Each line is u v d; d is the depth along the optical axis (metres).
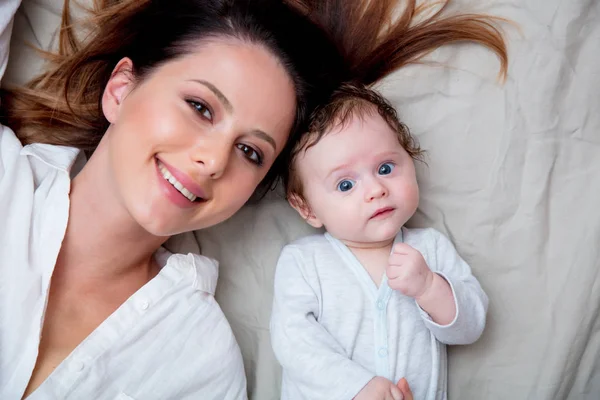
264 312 1.08
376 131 0.94
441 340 0.97
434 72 1.06
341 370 0.90
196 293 0.99
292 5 1.05
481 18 1.05
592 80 1.03
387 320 0.96
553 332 1.04
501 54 1.04
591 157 1.05
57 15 1.06
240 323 1.09
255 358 1.08
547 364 1.03
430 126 1.07
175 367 0.94
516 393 1.04
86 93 1.06
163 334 0.94
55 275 0.92
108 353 0.88
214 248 1.10
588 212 1.04
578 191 1.05
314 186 0.97
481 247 1.06
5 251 0.87
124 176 0.84
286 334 0.95
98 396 0.87
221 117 0.84
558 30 1.03
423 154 1.07
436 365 0.97
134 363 0.91
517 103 1.05
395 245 0.93
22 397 0.83
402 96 1.07
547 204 1.05
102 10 1.04
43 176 0.97
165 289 0.96
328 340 0.94
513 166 1.05
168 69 0.86
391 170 0.95
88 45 1.03
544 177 1.05
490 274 1.06
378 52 1.07
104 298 0.94
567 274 1.04
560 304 1.04
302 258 1.02
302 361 0.92
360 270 0.99
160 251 1.07
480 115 1.06
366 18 1.08
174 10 0.91
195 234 1.10
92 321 0.92
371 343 0.95
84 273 0.94
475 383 1.05
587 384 1.03
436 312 0.92
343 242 1.02
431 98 1.07
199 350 0.96
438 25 1.05
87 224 0.92
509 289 1.06
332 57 1.04
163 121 0.82
